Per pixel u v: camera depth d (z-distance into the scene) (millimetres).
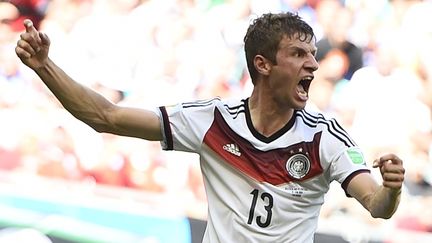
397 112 24969
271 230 11453
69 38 29203
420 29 25188
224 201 11602
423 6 25234
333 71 25656
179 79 27609
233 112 11727
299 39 11344
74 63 28984
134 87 28172
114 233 26547
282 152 11461
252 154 11508
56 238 27062
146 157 27125
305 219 11547
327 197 24484
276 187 11406
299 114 11711
